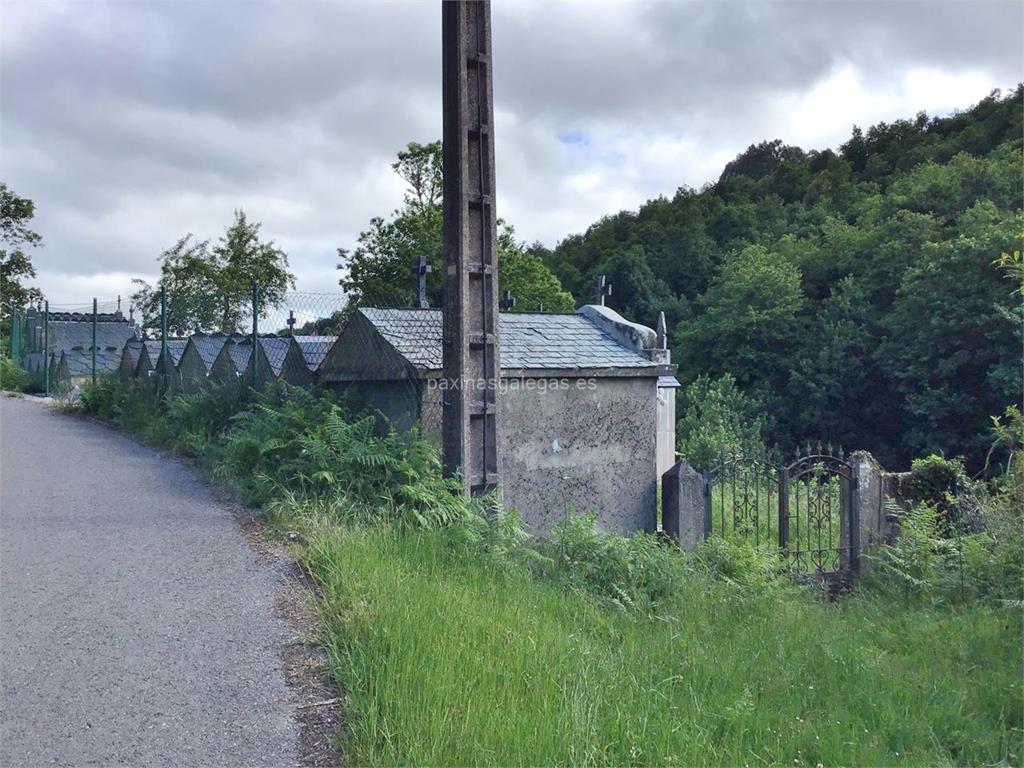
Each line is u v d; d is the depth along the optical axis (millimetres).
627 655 6117
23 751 4191
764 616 7934
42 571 6785
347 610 5844
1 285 43469
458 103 9062
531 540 8875
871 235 48062
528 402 11109
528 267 41406
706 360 49906
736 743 4867
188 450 12367
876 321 43031
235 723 4500
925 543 9828
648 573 8578
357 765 4105
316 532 7582
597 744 4469
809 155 90438
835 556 10867
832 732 5207
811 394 42750
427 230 38188
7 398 22953
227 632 5617
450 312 9172
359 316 10969
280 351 13703
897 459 39250
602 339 12758
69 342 27000
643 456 12156
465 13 9148
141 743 4301
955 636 7367
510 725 4359
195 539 7711
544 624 6168
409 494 8500
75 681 4922
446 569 7316
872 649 6934
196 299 16922
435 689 4598
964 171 48844
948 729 5531
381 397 10695
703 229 65688
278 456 9594
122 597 6227
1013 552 8875
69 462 11656
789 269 49469
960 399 34969
